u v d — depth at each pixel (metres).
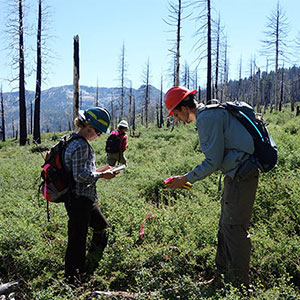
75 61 17.05
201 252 3.49
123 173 7.78
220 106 2.88
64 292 3.07
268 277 3.22
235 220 2.97
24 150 19.84
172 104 3.04
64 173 3.27
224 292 2.78
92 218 3.71
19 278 3.52
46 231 4.27
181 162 7.77
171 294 2.94
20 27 25.50
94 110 3.27
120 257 3.51
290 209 4.27
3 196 6.49
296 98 90.75
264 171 2.88
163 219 4.36
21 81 26.42
